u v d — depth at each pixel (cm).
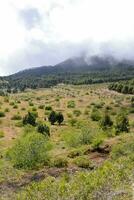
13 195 3066
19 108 11594
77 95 17000
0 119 9738
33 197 2131
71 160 4425
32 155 4475
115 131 6788
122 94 16825
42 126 7650
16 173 3972
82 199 2050
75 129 8025
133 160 2873
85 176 2269
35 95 17838
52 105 12988
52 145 5659
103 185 2119
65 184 2194
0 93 17412
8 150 5103
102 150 4778
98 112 10306
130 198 1944
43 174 3897
